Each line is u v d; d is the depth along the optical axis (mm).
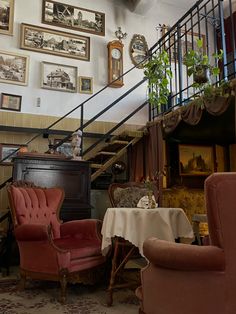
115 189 3807
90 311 2412
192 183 6164
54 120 5688
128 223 2535
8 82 5465
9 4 5738
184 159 6203
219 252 1508
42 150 5445
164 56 4633
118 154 5145
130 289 2984
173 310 1620
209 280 1532
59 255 2723
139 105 6480
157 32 7094
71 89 5949
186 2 7328
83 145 5797
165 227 2568
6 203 4883
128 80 6523
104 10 6660
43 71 5777
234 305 1492
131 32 6832
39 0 6055
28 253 2912
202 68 3588
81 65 6160
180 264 1564
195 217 4062
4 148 5199
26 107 5539
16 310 2430
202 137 6047
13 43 5664
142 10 6820
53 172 4152
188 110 4047
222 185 1518
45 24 6004
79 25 6316
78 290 2990
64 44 6070
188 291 1577
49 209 3410
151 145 5156
